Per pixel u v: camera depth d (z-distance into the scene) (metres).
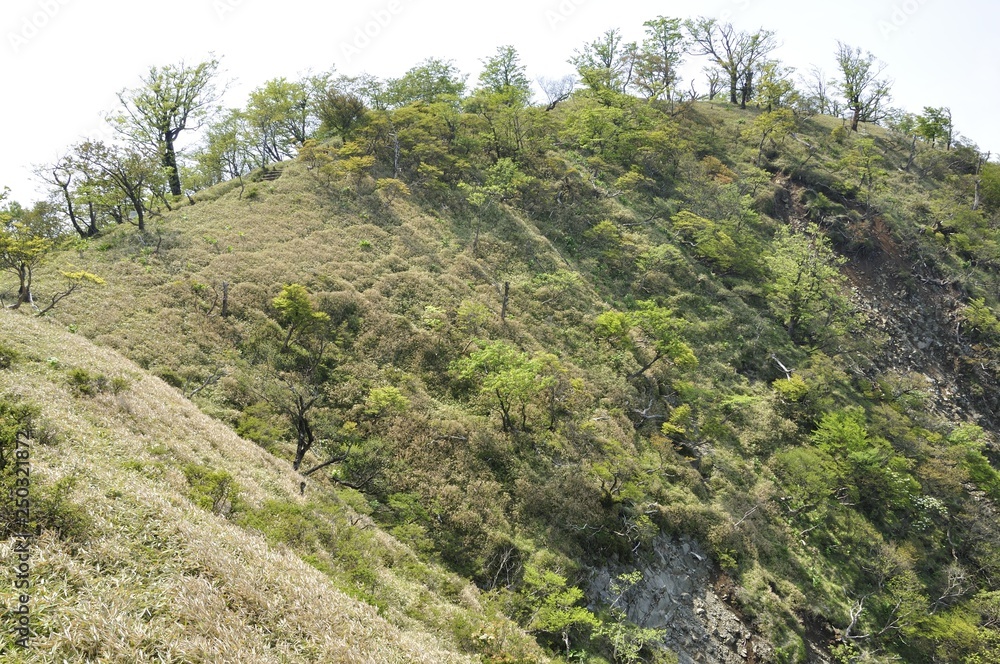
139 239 41.38
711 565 30.94
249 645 10.69
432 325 38.19
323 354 34.34
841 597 32.22
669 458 36.09
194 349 31.91
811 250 54.25
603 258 53.56
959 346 55.97
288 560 14.73
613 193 61.72
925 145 83.88
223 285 35.09
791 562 32.94
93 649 9.29
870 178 68.38
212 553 12.63
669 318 46.19
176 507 14.46
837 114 89.56
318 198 50.28
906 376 51.22
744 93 88.25
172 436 20.80
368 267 42.69
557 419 34.88
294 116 62.59
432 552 25.33
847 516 36.75
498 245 50.16
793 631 29.03
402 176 56.06
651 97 77.50
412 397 33.12
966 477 42.41
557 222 55.88
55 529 11.49
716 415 41.38
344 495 25.91
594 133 69.25
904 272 60.19
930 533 38.44
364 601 15.41
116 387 21.95
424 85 73.50
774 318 52.34
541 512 29.12
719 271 55.88
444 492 28.33
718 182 64.81
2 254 31.47
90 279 35.25
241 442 24.91
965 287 59.72
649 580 28.53
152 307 34.03
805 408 43.50
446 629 18.16
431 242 48.03
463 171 58.72
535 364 33.59
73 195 44.59
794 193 67.12
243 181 55.81
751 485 37.06
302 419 25.61
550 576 24.48
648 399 40.28
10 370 19.81
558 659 22.19
